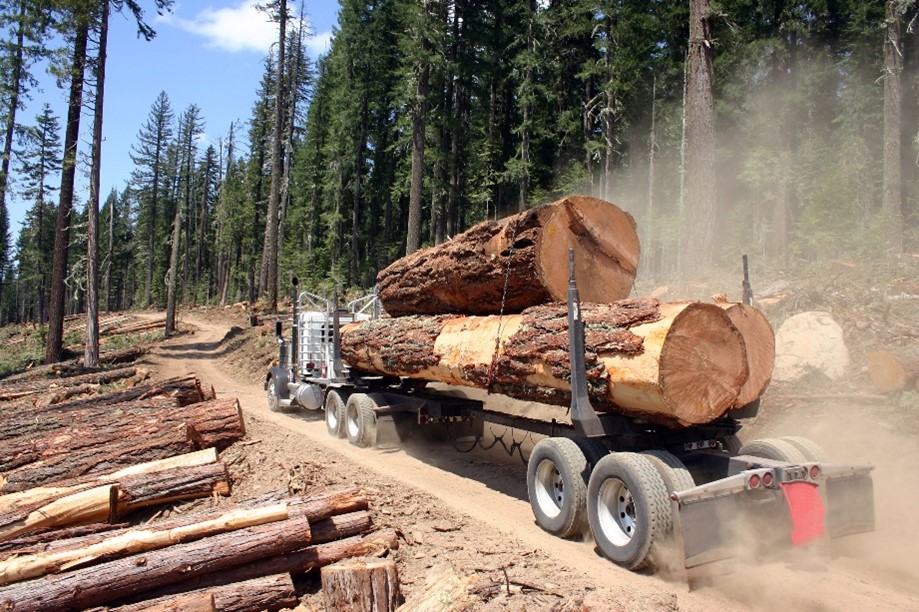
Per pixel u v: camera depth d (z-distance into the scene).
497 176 31.94
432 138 30.11
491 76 31.59
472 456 9.55
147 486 7.21
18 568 4.82
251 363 23.19
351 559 5.04
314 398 12.95
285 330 18.80
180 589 4.92
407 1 27.08
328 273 36.84
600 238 7.18
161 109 67.62
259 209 61.84
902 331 9.18
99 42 21.92
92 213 22.38
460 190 33.19
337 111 39.12
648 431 5.99
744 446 5.93
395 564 4.89
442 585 4.65
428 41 25.23
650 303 5.65
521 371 6.60
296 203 48.28
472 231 7.96
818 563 5.26
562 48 30.05
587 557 5.47
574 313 5.79
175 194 73.88
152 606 4.46
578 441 6.13
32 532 6.22
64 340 34.44
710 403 5.40
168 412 9.73
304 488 7.12
